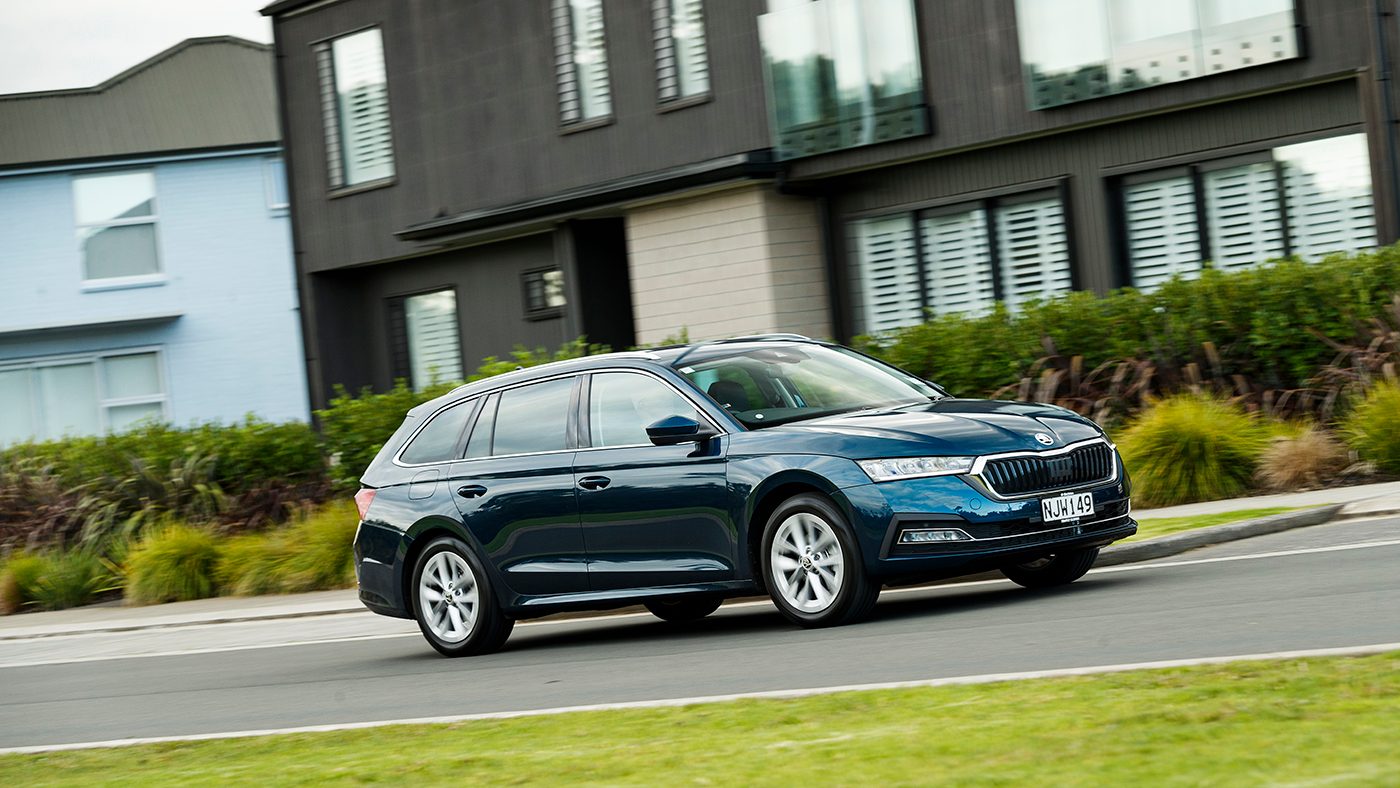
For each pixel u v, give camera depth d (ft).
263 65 174.40
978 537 37.68
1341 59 69.67
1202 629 32.19
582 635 48.65
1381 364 60.90
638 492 42.09
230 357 157.89
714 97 92.68
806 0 87.40
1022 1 78.95
